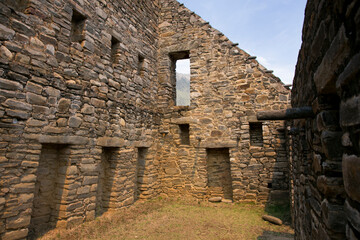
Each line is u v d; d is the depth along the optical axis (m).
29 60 4.41
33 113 4.43
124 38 7.41
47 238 4.55
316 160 1.90
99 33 6.26
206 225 5.98
